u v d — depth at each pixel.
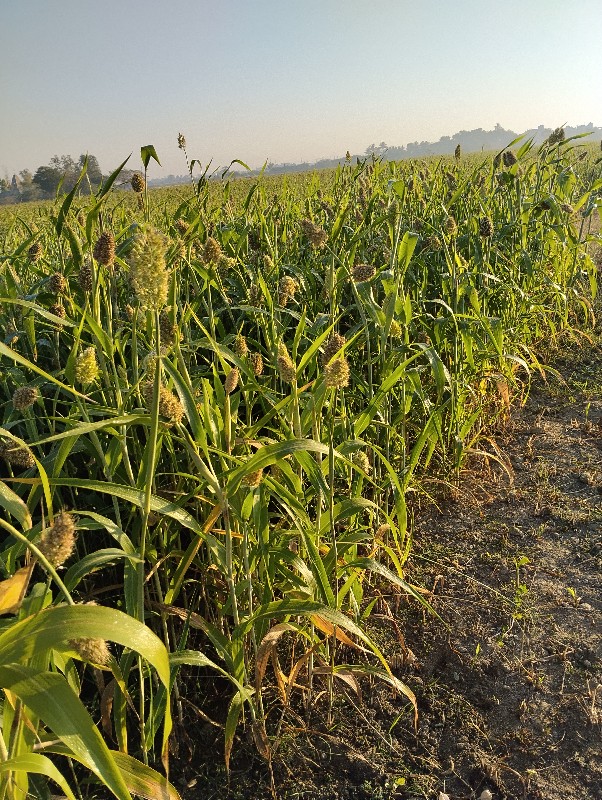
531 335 6.46
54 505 2.61
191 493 2.13
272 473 2.65
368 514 3.56
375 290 4.63
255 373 2.58
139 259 1.46
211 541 2.01
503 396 4.50
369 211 4.03
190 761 2.57
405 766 2.54
